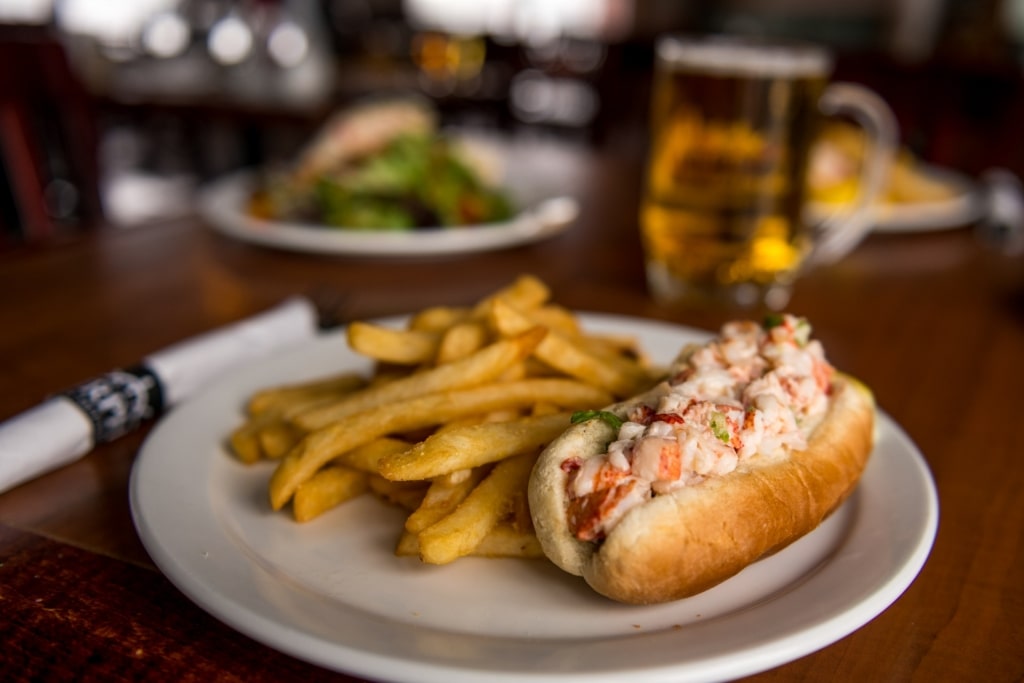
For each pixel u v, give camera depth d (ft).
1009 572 1.14
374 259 2.12
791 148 1.77
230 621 0.92
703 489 1.04
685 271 1.86
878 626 1.03
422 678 0.85
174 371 1.39
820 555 1.11
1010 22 8.45
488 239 2.10
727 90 1.72
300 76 5.01
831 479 1.14
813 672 0.94
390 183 2.48
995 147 3.56
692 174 1.79
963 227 2.57
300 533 1.15
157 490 1.15
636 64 4.29
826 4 9.71
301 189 2.60
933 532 1.11
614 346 1.46
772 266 1.86
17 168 2.67
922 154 3.68
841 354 1.68
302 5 8.89
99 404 1.28
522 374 1.34
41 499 1.20
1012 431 1.43
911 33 9.25
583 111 6.05
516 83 5.45
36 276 1.93
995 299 1.99
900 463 1.24
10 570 1.08
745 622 0.95
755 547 1.04
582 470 1.04
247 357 1.51
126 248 2.15
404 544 1.11
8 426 1.22
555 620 1.00
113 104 4.35
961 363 1.66
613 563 0.97
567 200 2.65
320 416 1.25
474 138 3.64
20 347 1.58
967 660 0.97
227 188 2.61
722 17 10.33
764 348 1.22
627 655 0.89
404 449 1.21
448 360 1.33
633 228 2.45
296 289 1.92
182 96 4.54
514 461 1.17
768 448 1.13
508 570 1.11
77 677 0.90
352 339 1.34
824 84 1.79
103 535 1.14
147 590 1.05
